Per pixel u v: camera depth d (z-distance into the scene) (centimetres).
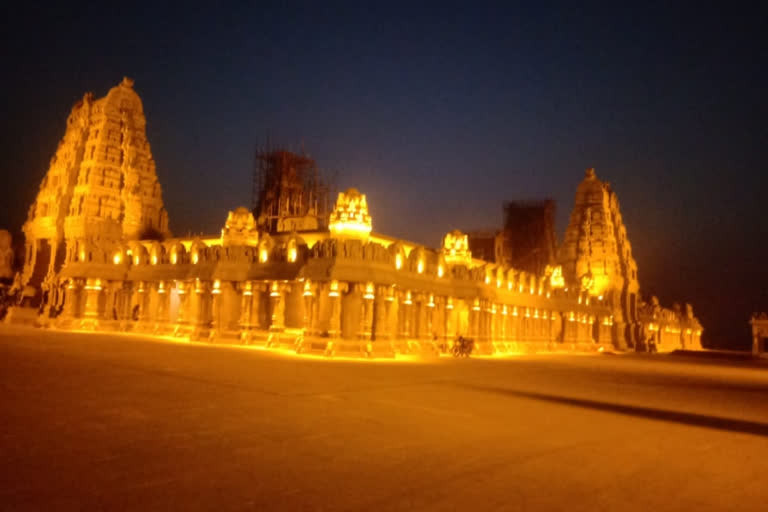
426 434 1380
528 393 2341
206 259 4775
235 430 1307
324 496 880
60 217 6462
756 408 2312
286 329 4378
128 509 780
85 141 6719
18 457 1000
